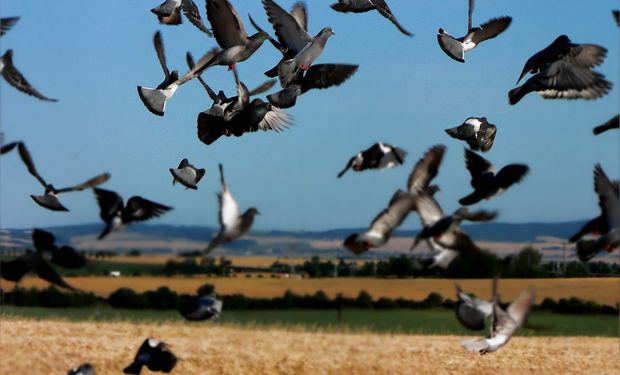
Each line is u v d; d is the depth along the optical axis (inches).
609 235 482.3
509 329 572.4
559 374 1083.9
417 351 1168.2
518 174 545.0
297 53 552.4
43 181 528.7
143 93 518.6
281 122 565.6
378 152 606.2
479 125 542.9
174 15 545.3
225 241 487.8
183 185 528.1
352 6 563.8
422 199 529.7
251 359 1054.4
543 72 515.2
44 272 496.1
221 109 550.0
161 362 679.1
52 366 936.9
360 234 524.7
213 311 614.2
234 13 534.9
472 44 534.9
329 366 1053.2
